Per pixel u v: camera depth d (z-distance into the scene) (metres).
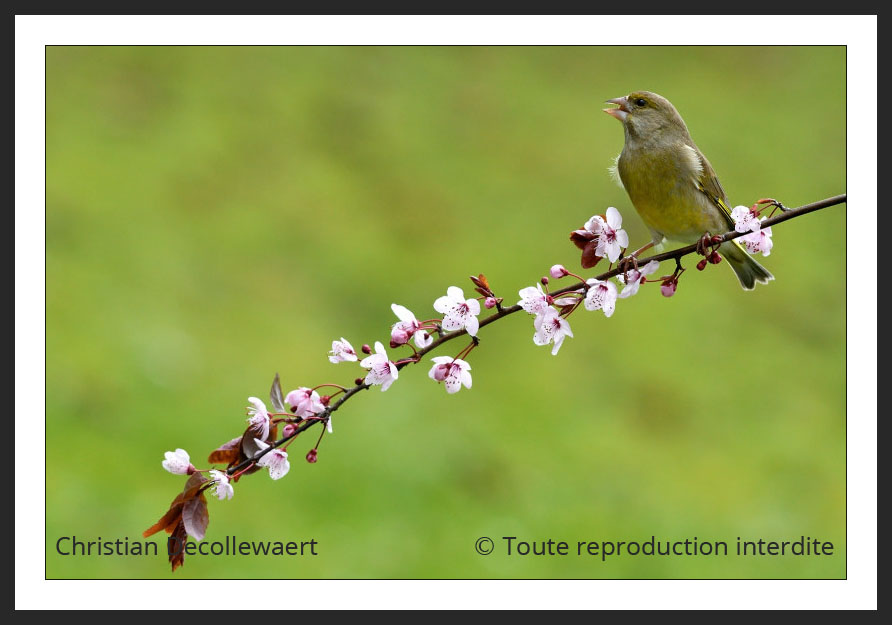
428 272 17.03
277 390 5.15
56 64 19.73
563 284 17.09
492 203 19.03
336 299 16.09
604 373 15.24
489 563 10.54
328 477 11.49
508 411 13.74
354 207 18.28
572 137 21.08
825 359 16.66
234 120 19.80
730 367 15.95
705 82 23.16
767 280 7.79
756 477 13.30
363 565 10.16
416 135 20.44
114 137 18.48
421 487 11.77
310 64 21.69
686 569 10.65
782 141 21.52
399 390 13.45
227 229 16.95
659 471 13.08
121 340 13.69
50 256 15.09
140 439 11.90
